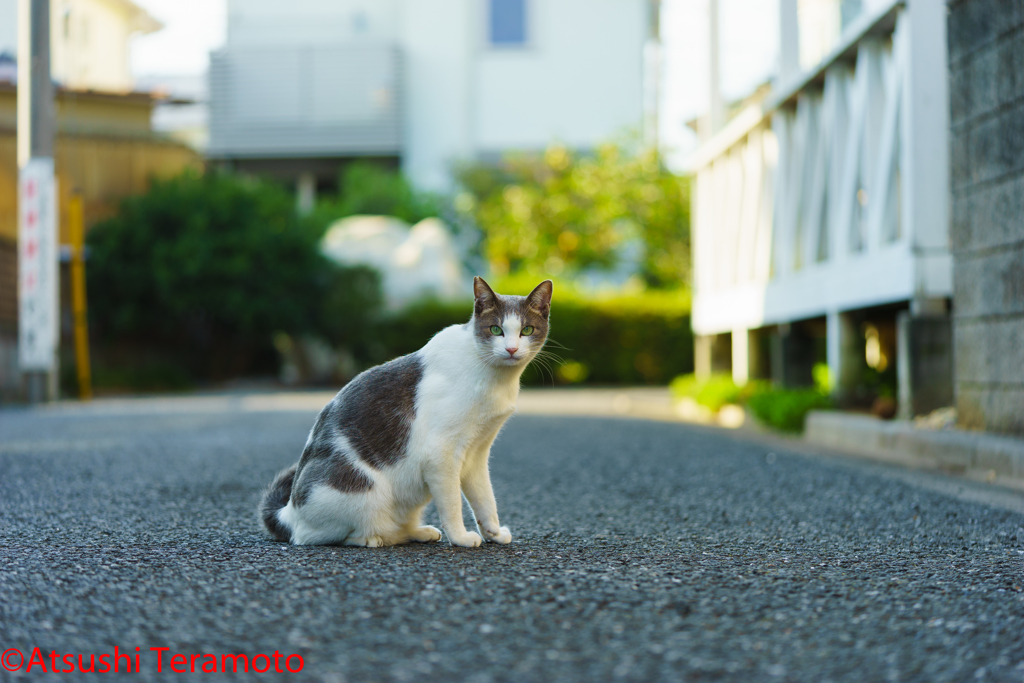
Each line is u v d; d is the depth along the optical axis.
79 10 20.12
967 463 5.48
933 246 6.96
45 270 12.56
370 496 3.29
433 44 29.11
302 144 28.22
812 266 9.08
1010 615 2.49
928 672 2.07
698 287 12.95
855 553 3.28
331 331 21.16
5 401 13.28
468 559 3.15
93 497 4.47
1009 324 5.55
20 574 2.84
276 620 2.41
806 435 7.96
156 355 21.25
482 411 3.35
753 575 2.93
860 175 8.52
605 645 2.24
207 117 28.33
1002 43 5.54
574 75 29.48
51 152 12.55
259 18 28.98
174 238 19.66
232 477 5.29
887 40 7.77
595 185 24.75
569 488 5.00
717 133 12.10
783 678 2.04
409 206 27.52
